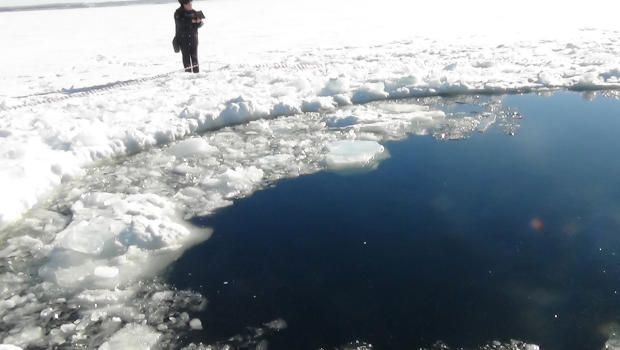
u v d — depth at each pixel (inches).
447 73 360.5
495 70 368.2
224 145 257.3
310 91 331.3
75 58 545.3
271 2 1325.0
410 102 318.7
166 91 346.9
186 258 161.2
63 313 136.0
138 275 152.5
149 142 257.8
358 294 141.0
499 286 140.6
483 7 833.5
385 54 445.4
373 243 165.0
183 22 392.2
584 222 167.6
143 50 585.9
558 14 687.7
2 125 277.6
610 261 147.6
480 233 166.2
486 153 231.5
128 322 132.5
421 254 157.6
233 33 682.8
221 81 367.6
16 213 185.9
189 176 223.5
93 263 158.2
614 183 193.3
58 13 1408.7
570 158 219.5
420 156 232.5
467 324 127.1
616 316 126.4
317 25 724.7
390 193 198.2
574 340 119.5
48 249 165.8
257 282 148.2
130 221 174.9
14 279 151.6
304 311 135.3
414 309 133.8
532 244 158.2
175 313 136.2
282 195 201.5
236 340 125.6
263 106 299.6
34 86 402.0
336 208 188.9
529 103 301.3
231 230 177.3
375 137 259.9
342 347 121.7
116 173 227.6
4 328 130.4
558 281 140.8
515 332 123.3
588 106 290.0
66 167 221.3
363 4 1045.2
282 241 169.0
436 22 673.6
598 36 480.4
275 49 515.5
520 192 191.2
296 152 244.1
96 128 261.9
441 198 191.0
